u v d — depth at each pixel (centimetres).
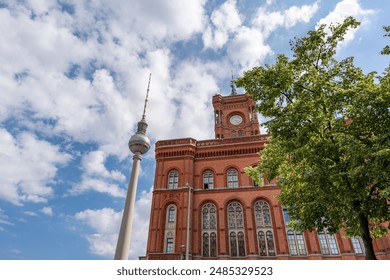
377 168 968
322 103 1321
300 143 1285
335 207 1259
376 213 1122
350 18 1399
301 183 1491
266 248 2772
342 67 1414
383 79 1238
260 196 3044
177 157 3494
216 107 5331
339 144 1119
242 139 3528
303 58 1485
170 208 3145
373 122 1147
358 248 2589
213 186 3262
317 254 2605
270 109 1465
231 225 2972
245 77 1538
